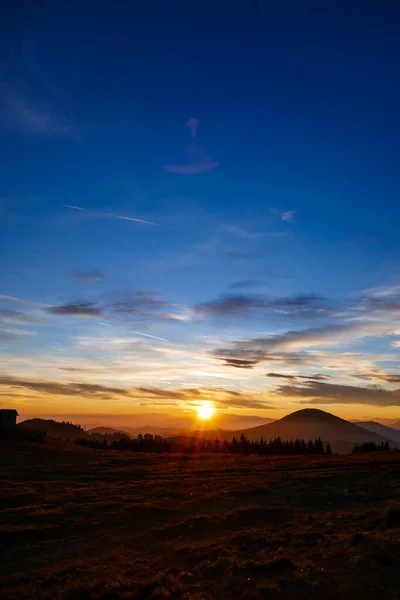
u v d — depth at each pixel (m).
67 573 18.42
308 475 45.38
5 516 28.72
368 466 52.34
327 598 12.73
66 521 27.38
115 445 120.44
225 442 129.25
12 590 16.70
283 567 15.86
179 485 41.78
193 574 16.56
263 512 27.97
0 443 80.81
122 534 25.12
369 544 17.19
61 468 57.62
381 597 12.33
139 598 14.48
